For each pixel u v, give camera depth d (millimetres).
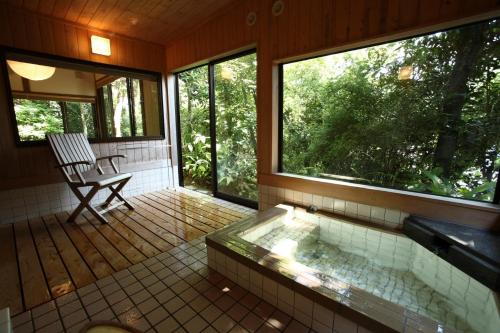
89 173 3188
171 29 3230
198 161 4160
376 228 1974
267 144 2709
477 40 1801
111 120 3504
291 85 2691
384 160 2377
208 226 2578
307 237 2219
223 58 3141
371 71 2344
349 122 2531
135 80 3662
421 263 1744
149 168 3854
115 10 2740
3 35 2471
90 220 2730
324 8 2068
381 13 1805
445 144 2057
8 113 2586
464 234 1519
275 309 1415
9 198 2648
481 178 1920
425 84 2086
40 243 2199
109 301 1477
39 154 2816
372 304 1136
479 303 1294
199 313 1385
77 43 2959
